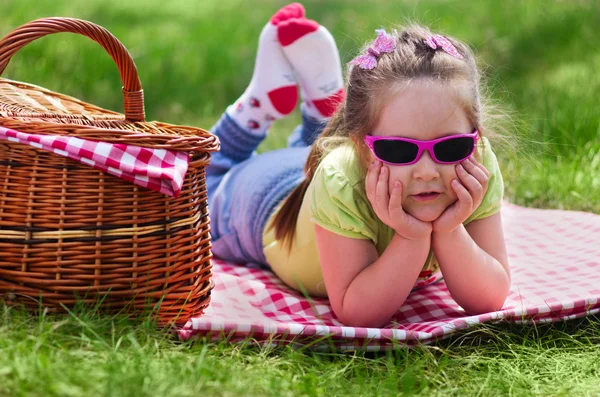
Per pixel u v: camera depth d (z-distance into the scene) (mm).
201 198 3145
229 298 3467
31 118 3199
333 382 2580
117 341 2633
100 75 7887
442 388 2643
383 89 2979
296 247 3592
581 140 5609
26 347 2424
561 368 2777
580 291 3467
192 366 2480
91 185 2824
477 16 9617
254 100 4582
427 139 2916
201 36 10086
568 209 4910
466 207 2975
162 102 7703
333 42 4594
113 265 2852
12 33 3059
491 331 2986
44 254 2814
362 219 3168
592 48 7996
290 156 4199
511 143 3598
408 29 3236
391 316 3236
